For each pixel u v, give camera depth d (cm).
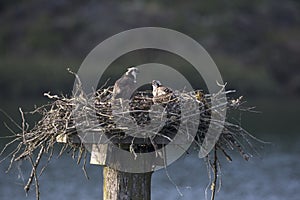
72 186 2919
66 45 7100
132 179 1142
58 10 7550
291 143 4144
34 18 7469
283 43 7538
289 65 7238
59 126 1136
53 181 3006
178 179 3078
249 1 8056
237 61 7169
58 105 1157
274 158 3666
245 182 3017
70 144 1173
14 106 5362
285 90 6931
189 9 7644
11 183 2917
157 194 2759
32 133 1170
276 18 8012
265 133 4525
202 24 7494
